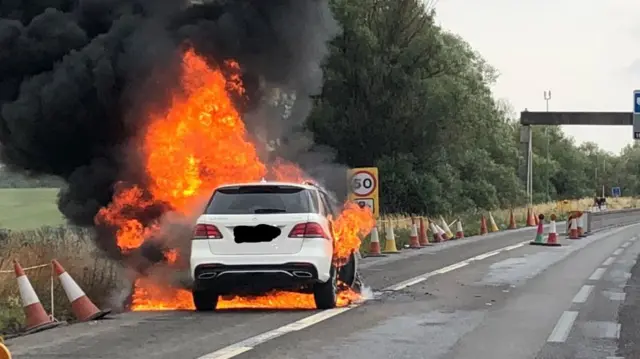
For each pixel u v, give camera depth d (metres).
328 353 9.02
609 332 10.65
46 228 18.52
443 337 10.16
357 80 33.75
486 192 51.56
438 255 24.34
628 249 26.70
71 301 11.66
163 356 8.77
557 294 14.70
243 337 9.98
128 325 10.98
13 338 9.97
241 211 11.98
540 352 9.27
